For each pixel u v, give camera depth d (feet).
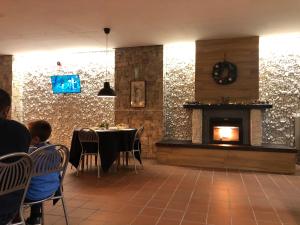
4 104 6.01
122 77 23.25
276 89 20.85
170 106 23.26
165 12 14.96
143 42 21.45
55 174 7.90
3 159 5.49
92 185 14.52
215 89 20.74
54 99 26.71
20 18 15.87
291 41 20.57
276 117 20.85
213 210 10.96
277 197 12.70
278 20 16.22
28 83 27.40
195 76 21.18
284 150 17.84
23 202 6.61
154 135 22.50
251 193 13.28
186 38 20.36
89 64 25.68
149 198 12.39
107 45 22.47
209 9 14.52
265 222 9.84
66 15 15.40
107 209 11.00
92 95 25.59
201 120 20.63
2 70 26.30
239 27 17.66
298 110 20.43
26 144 6.08
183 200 12.14
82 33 18.92
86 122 25.77
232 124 20.21
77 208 11.09
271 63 20.93
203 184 14.83
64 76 25.94
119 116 23.38
